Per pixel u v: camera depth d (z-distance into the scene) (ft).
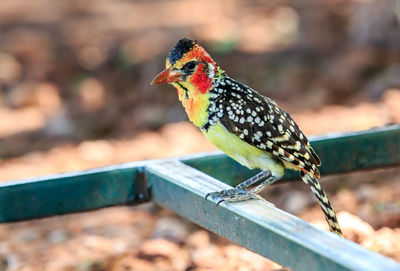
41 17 93.40
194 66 24.75
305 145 25.70
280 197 38.29
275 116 25.29
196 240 33.83
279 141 24.94
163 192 27.14
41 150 51.29
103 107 58.65
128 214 38.50
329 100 54.44
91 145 51.13
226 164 29.32
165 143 49.67
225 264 31.12
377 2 59.06
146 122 54.65
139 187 28.25
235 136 25.13
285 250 20.29
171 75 24.75
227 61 65.46
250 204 23.07
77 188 27.50
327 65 59.77
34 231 36.70
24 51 74.54
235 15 86.53
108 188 27.89
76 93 62.28
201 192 24.39
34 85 64.64
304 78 58.95
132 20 88.07
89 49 73.41
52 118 56.85
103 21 88.28
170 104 57.21
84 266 31.78
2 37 82.43
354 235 31.60
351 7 62.95
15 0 107.45
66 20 90.89
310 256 19.21
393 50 57.88
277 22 78.89
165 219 36.96
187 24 82.28
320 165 27.17
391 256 29.68
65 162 47.91
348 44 61.72
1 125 56.90
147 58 65.98
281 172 25.61
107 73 65.62
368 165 29.89
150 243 33.37
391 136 29.91
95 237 35.24
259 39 71.72
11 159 49.70
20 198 26.91
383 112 48.98
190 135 50.57
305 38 64.64
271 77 60.59
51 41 78.64
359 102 52.70
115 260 32.30
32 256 33.32
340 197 37.32
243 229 22.33
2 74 67.56
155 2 101.50
